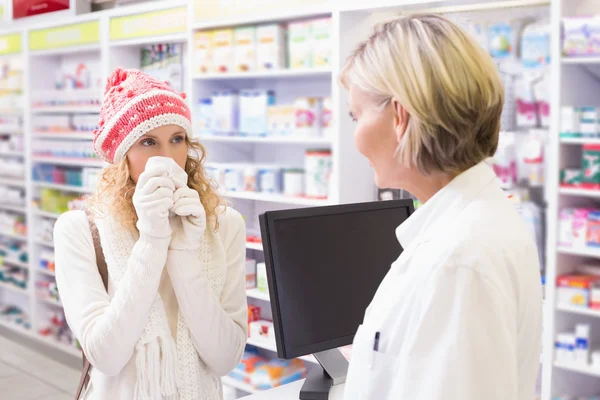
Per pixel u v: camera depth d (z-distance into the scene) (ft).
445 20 3.34
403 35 3.31
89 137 16.94
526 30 11.11
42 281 18.92
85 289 5.43
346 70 3.64
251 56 13.05
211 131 14.05
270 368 13.33
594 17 9.68
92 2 17.79
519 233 3.27
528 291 3.22
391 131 3.45
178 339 5.56
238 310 6.02
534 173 11.32
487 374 2.90
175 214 5.57
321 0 11.53
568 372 10.84
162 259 5.30
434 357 2.97
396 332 3.19
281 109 12.82
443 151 3.27
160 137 5.54
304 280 5.56
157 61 15.60
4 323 19.98
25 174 19.40
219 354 5.65
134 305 5.18
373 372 3.25
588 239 10.11
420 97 3.18
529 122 11.32
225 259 5.97
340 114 11.44
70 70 18.88
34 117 18.98
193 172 6.02
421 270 3.12
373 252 6.24
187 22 13.97
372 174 12.16
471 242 3.04
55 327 18.42
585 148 10.00
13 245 20.76
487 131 3.36
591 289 10.08
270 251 5.33
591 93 10.77
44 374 16.51
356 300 5.96
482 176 3.36
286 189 12.92
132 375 5.46
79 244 5.62
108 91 5.83
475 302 2.94
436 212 3.37
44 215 18.80
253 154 14.94
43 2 18.22
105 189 5.70
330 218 5.92
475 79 3.22
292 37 12.35
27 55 18.71
